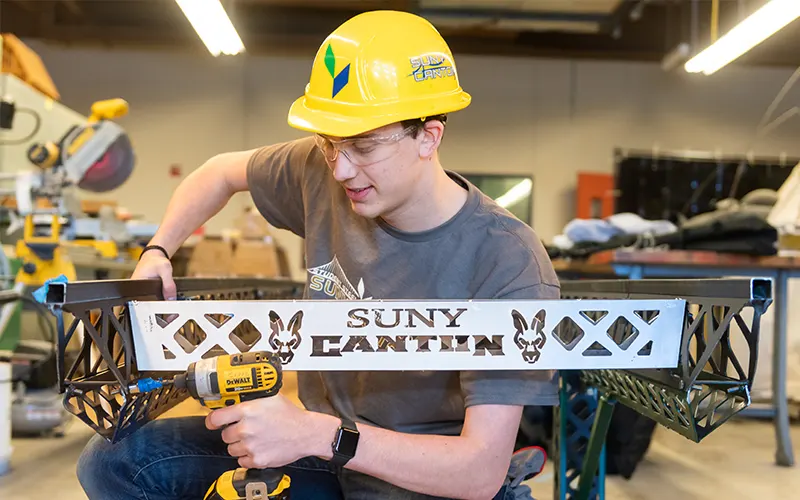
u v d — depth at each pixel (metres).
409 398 1.02
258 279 1.71
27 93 3.79
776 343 2.60
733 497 2.17
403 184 0.86
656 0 5.52
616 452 2.36
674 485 2.29
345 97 0.82
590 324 0.74
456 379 1.01
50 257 2.57
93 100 6.52
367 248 1.03
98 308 0.73
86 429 2.93
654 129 6.65
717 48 3.71
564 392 1.50
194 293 1.19
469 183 1.01
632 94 6.68
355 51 0.83
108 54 6.53
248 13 6.25
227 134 6.59
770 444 2.95
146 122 6.54
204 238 4.64
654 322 0.75
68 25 6.17
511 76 6.70
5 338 2.75
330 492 1.11
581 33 6.51
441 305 0.73
